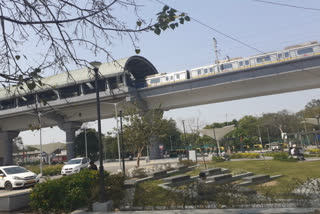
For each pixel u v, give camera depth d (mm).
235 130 75438
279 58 42656
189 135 39500
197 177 16578
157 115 31188
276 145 61719
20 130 75750
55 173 33094
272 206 8195
